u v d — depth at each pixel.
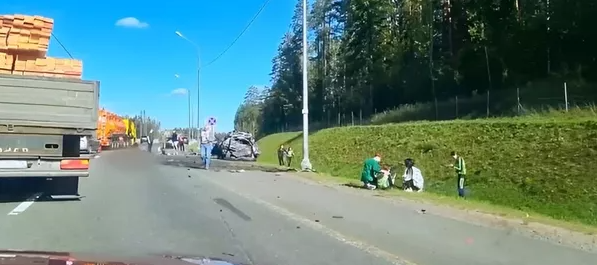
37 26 14.87
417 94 63.41
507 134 29.00
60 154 13.85
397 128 40.56
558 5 43.59
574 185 20.80
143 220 11.65
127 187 18.77
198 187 19.31
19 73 14.64
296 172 28.06
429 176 28.23
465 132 32.53
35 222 11.05
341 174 34.50
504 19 50.59
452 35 60.12
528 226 11.63
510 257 8.62
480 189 24.03
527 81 46.88
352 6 74.25
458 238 10.19
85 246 8.74
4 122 13.26
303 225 11.38
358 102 76.88
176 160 40.25
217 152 51.00
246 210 13.57
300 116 100.62
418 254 8.75
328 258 8.33
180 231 10.45
